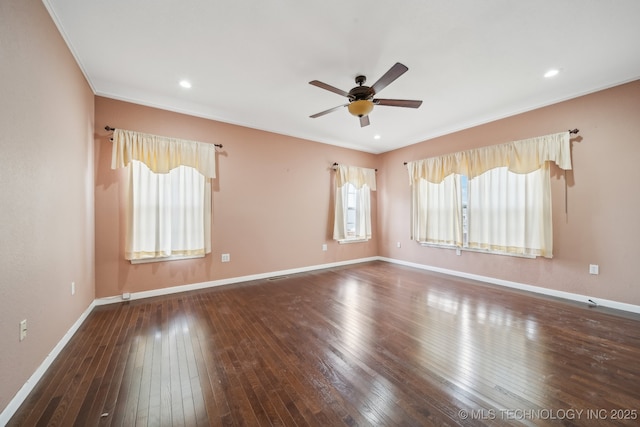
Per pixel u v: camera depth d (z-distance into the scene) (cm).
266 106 361
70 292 230
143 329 248
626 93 293
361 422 137
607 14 195
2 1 136
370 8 191
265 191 448
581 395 158
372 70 273
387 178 592
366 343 222
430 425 135
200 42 229
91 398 155
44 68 182
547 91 320
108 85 301
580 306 307
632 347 214
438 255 489
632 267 290
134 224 329
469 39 225
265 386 167
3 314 137
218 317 278
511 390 163
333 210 539
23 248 156
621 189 297
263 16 198
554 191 346
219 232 400
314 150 512
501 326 255
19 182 152
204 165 379
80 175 258
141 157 332
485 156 409
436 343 222
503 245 388
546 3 186
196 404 151
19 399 148
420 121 418
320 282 417
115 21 202
